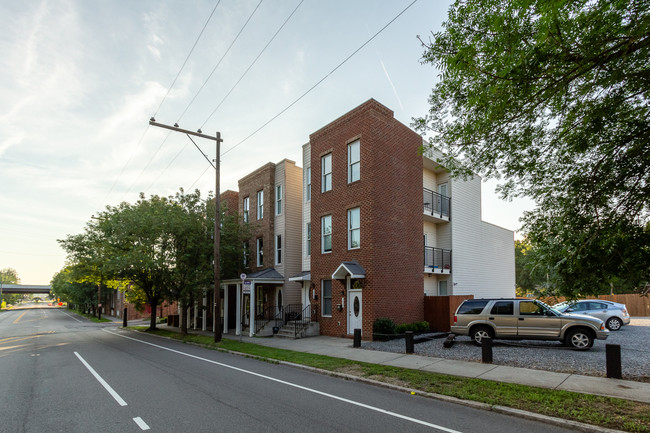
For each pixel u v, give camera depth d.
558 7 5.02
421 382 8.45
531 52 5.79
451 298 17.69
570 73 6.29
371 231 15.92
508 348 12.51
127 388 8.41
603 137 7.03
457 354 11.80
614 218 6.30
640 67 6.38
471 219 23.55
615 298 25.89
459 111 8.01
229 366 11.23
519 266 41.97
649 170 6.23
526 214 7.72
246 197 25.44
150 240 20.62
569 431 5.73
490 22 6.30
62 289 66.44
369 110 16.64
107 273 25.61
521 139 7.89
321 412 6.57
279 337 17.58
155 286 24.30
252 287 18.52
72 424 6.05
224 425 5.91
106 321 42.25
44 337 22.28
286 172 22.03
